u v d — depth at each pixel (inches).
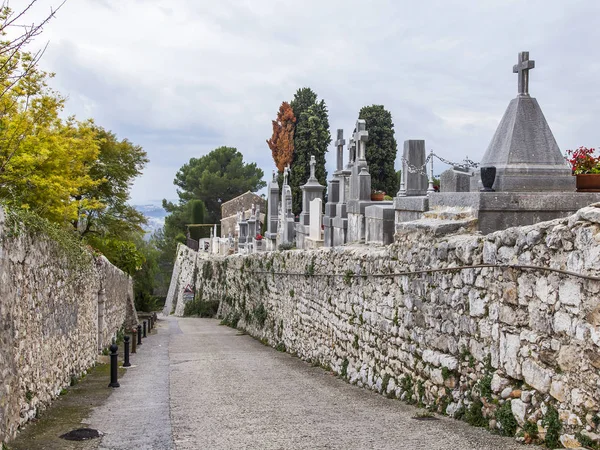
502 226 386.9
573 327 260.1
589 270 250.2
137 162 1259.2
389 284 478.9
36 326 406.0
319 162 2034.9
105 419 390.6
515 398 301.0
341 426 346.0
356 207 711.1
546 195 384.2
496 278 322.0
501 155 399.9
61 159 713.6
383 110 1611.7
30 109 676.1
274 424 359.9
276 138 2092.8
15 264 354.3
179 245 2878.9
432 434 309.7
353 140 831.1
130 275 1321.4
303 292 770.2
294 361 733.3
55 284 474.9
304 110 2086.6
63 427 367.2
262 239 1505.9
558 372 270.2
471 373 348.2
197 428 356.2
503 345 314.0
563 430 263.4
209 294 1946.4
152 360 760.3
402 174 663.1
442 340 386.3
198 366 682.2
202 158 3713.1
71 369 549.3
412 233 438.0
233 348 912.9
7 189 642.8
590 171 449.1
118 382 560.7
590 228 250.4
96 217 1227.2
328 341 651.5
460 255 361.1
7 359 321.7
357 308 555.5
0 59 476.1
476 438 294.8
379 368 497.0
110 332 906.1
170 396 478.3
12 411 334.3
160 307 3208.7
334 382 554.3
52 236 456.8
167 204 3720.5
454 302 370.0
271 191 1348.4
